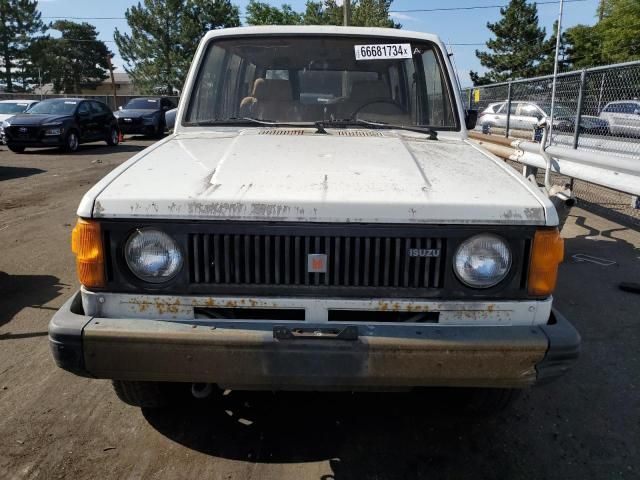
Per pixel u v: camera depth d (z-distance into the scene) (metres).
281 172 2.40
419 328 2.16
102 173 11.82
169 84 48.16
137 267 2.17
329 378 2.13
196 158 2.65
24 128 15.34
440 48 3.58
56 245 6.16
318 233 2.12
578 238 6.83
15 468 2.54
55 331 2.14
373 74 3.54
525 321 2.23
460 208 2.12
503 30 45.69
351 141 2.98
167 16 46.69
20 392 3.18
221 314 2.26
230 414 3.01
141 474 2.53
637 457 2.71
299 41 3.57
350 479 2.53
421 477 2.55
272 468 2.59
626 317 4.40
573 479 2.55
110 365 2.16
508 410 3.09
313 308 2.19
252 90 3.53
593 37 44.34
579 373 3.52
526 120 9.91
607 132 7.40
